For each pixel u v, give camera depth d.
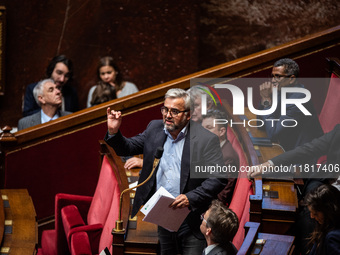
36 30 25.64
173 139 12.53
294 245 11.87
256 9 25.42
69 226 15.08
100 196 16.09
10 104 25.64
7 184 18.22
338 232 9.90
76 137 18.77
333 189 10.24
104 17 26.25
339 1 23.34
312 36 19.58
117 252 12.55
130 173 15.74
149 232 12.87
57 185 18.69
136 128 19.00
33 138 18.39
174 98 12.18
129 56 26.59
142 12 26.52
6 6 25.28
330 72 18.17
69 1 25.81
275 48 19.44
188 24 26.64
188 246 12.41
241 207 13.84
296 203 12.82
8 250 13.98
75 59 26.08
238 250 12.24
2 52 25.14
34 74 25.73
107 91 22.28
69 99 22.83
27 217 15.42
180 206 11.78
